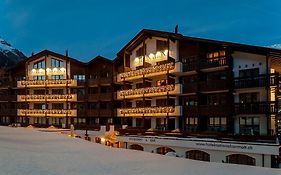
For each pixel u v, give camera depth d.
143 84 41.81
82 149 16.44
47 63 57.16
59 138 23.97
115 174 9.49
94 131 44.59
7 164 9.96
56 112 54.50
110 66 50.47
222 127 33.91
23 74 60.28
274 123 30.72
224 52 34.06
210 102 35.31
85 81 52.69
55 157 12.30
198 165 12.02
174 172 10.27
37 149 14.83
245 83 31.02
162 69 38.34
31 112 56.53
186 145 27.78
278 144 22.72
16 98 58.03
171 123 39.81
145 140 31.47
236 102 32.72
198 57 35.59
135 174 9.67
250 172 10.71
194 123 36.78
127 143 33.62
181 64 36.69
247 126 31.84
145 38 42.53
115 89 49.25
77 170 9.78
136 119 45.66
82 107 54.66
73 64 55.41
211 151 26.23
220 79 33.22
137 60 44.50
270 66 32.12
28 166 9.87
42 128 48.97
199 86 34.75
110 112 48.31
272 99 31.89
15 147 14.79
